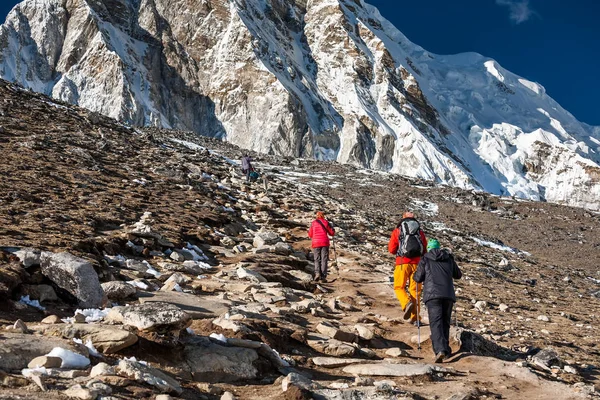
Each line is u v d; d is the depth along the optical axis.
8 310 6.46
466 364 7.77
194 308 7.96
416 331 9.36
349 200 39.03
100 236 10.94
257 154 56.97
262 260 13.44
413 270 9.65
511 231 38.44
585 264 31.77
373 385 6.20
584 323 13.32
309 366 6.96
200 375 5.86
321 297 11.45
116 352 5.70
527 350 9.11
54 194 13.84
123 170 19.88
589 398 6.66
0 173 14.61
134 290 8.11
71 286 7.13
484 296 15.44
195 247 12.73
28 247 8.39
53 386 4.62
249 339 7.02
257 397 5.50
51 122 24.62
